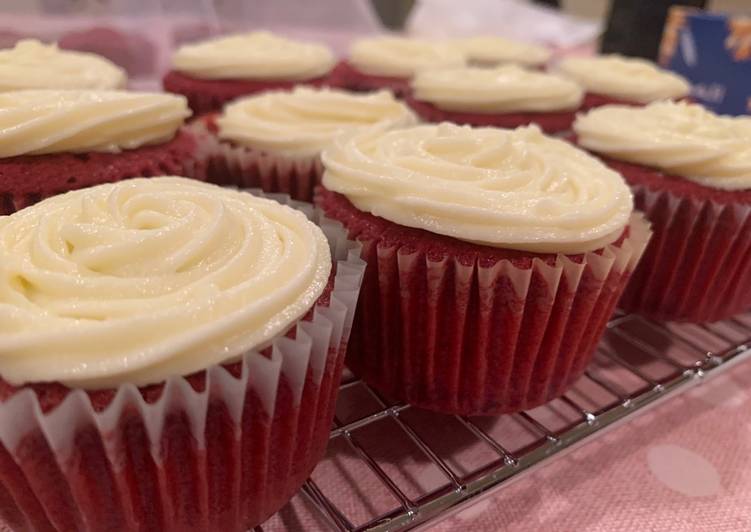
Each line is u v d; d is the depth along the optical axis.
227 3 0.28
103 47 0.22
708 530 0.09
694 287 0.14
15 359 0.07
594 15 0.44
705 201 0.13
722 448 0.11
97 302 0.08
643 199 0.14
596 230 0.10
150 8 0.25
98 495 0.08
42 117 0.12
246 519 0.09
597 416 0.10
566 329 0.11
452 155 0.12
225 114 0.17
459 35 0.35
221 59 0.20
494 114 0.19
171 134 0.15
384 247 0.11
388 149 0.12
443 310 0.11
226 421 0.08
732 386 0.12
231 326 0.08
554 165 0.12
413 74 0.24
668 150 0.13
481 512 0.10
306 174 0.15
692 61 0.23
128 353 0.07
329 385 0.09
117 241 0.09
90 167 0.13
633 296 0.14
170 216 0.09
